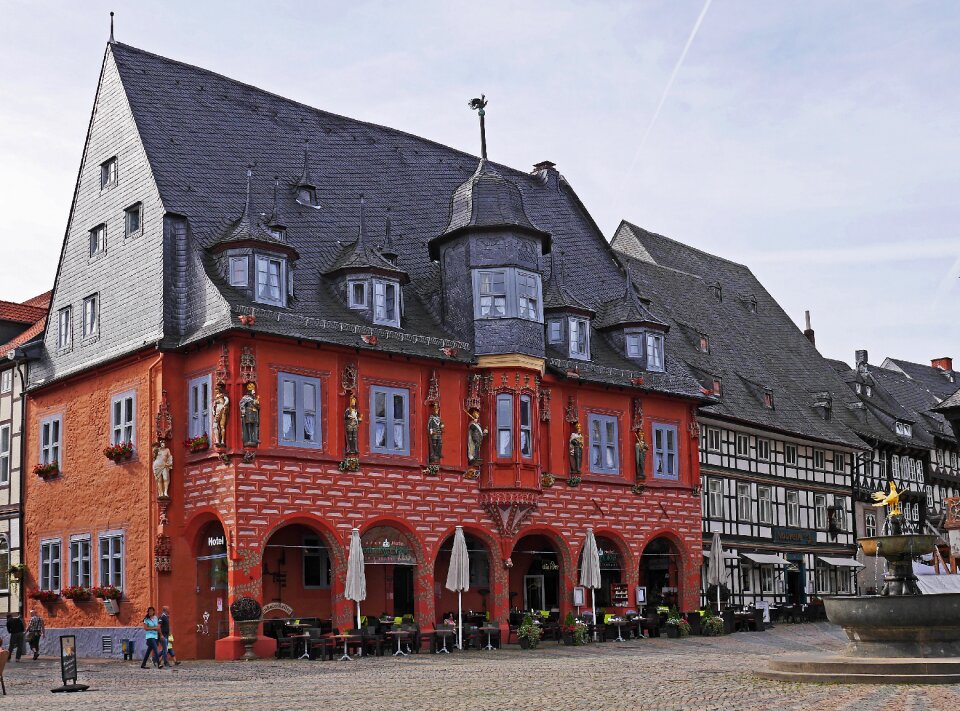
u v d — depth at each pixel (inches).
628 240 2266.2
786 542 2010.3
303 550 1359.5
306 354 1278.3
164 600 1247.5
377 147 1672.0
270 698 787.4
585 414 1565.0
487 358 1430.9
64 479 1453.0
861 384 2546.8
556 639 1430.9
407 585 1443.2
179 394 1282.0
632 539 1589.6
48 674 1074.7
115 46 1473.9
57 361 1507.1
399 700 762.2
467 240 1461.6
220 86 1536.7
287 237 1403.8
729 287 2417.6
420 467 1363.2
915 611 916.6
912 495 2496.3
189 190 1368.1
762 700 743.1
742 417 1921.8
